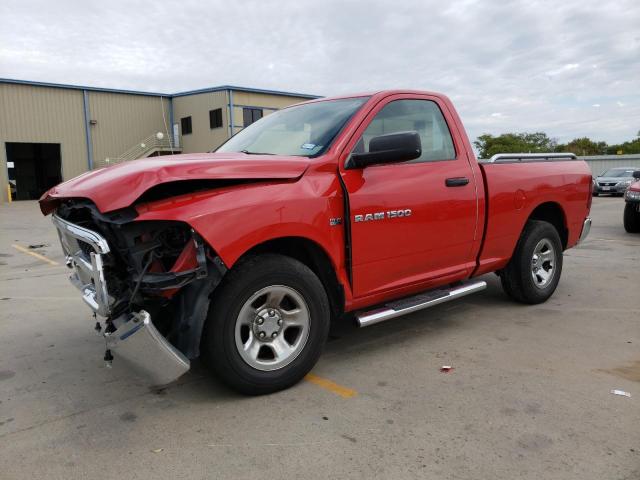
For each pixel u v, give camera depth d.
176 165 2.99
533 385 3.50
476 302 5.61
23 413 3.24
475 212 4.50
